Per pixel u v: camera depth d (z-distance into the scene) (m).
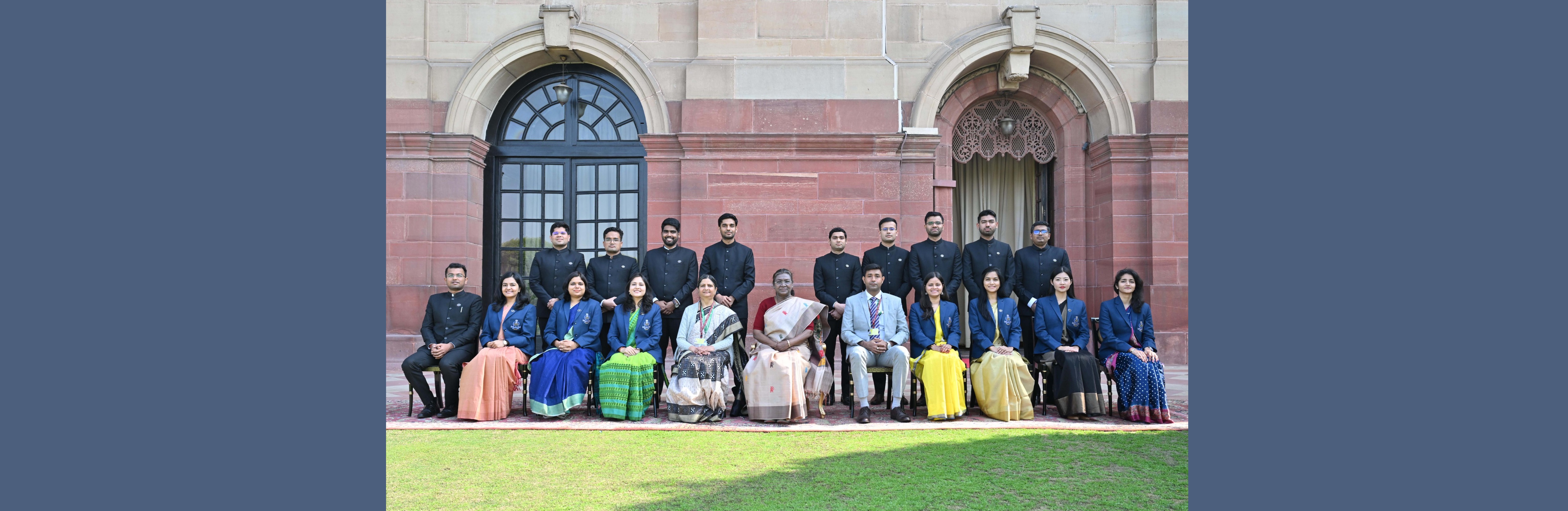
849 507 4.57
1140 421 6.66
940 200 9.99
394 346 9.52
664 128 9.73
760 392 6.66
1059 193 10.41
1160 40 9.88
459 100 9.75
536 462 5.48
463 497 4.76
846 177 9.63
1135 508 4.57
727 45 9.68
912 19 9.81
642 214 10.10
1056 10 9.95
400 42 9.71
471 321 7.11
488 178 10.12
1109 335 7.02
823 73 9.68
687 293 7.63
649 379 6.83
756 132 9.57
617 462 5.46
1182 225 9.77
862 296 7.04
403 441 6.04
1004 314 7.14
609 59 9.80
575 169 10.21
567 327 7.13
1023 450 5.76
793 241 9.57
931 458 5.55
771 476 5.14
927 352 6.91
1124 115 9.90
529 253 10.17
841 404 7.64
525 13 9.85
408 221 9.59
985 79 10.14
